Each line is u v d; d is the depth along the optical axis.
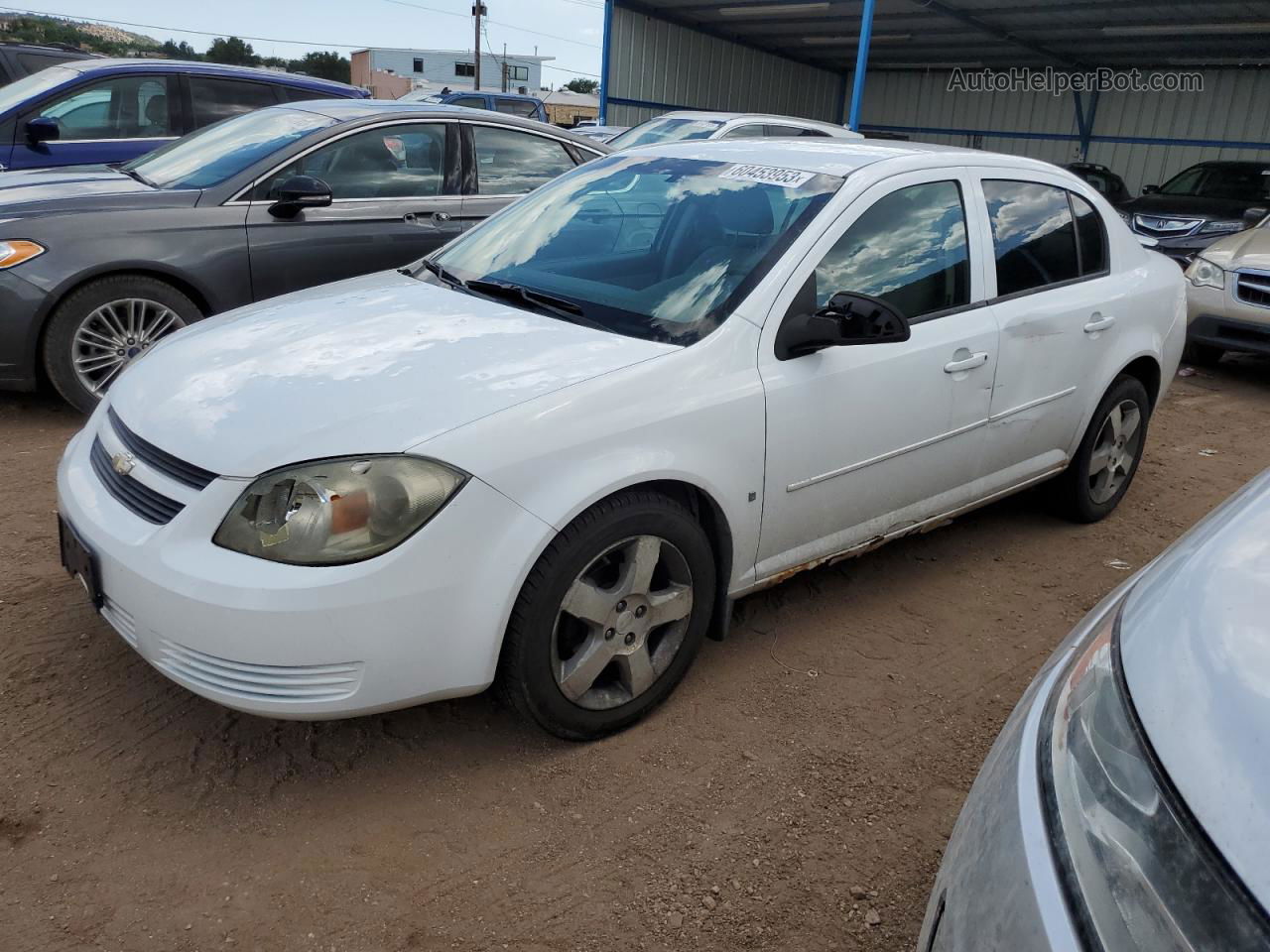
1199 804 1.17
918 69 26.47
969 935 1.38
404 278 3.72
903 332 2.98
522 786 2.70
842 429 3.22
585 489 2.55
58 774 2.63
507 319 3.09
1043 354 3.96
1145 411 4.79
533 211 3.92
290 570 2.30
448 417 2.48
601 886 2.39
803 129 11.41
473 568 2.44
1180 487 5.46
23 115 7.15
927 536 4.55
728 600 3.14
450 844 2.49
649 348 2.88
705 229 3.38
